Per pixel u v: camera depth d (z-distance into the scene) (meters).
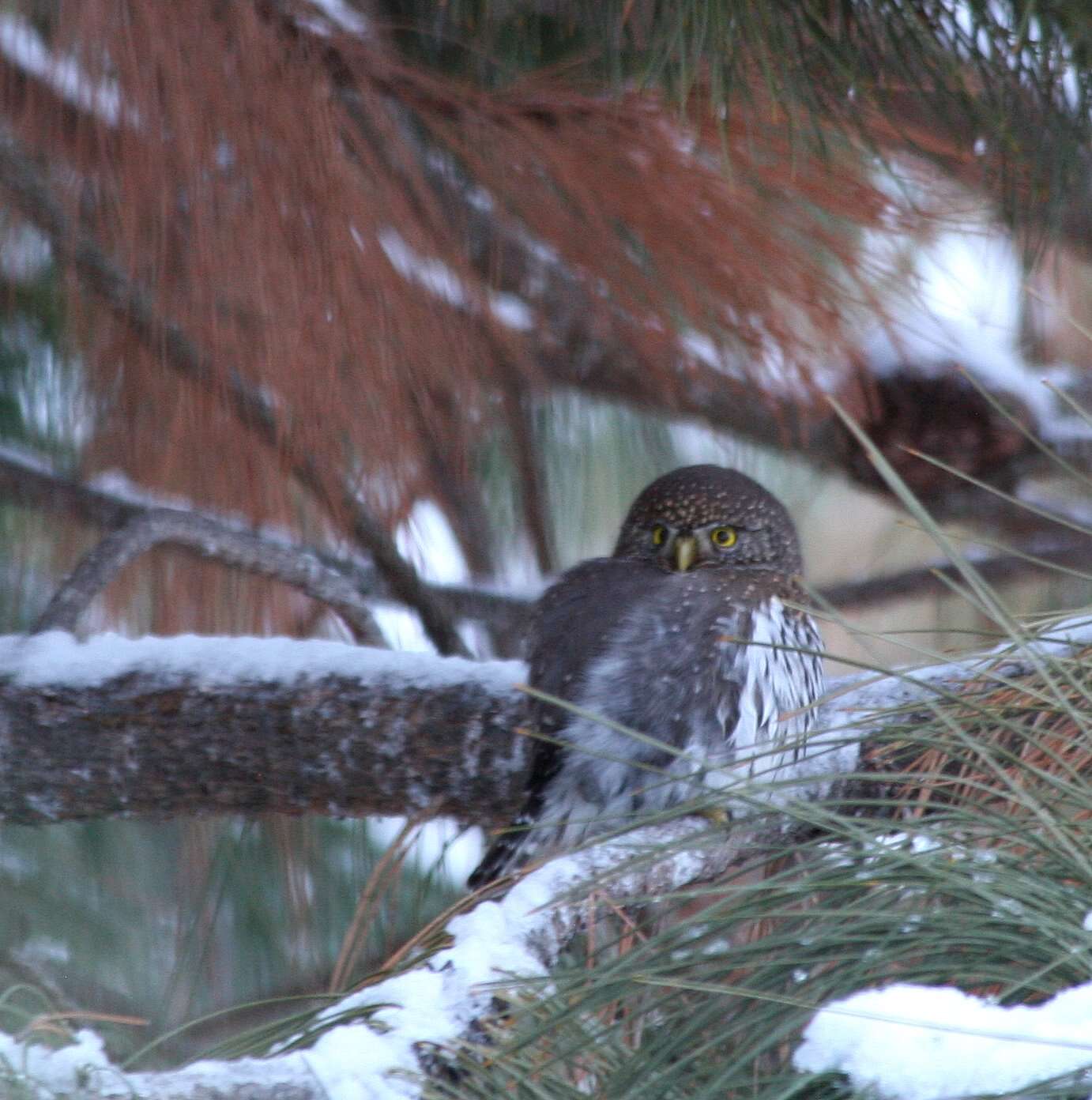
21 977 6.41
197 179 6.02
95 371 7.39
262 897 8.05
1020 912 3.82
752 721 7.18
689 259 7.12
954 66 5.98
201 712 6.98
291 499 7.99
